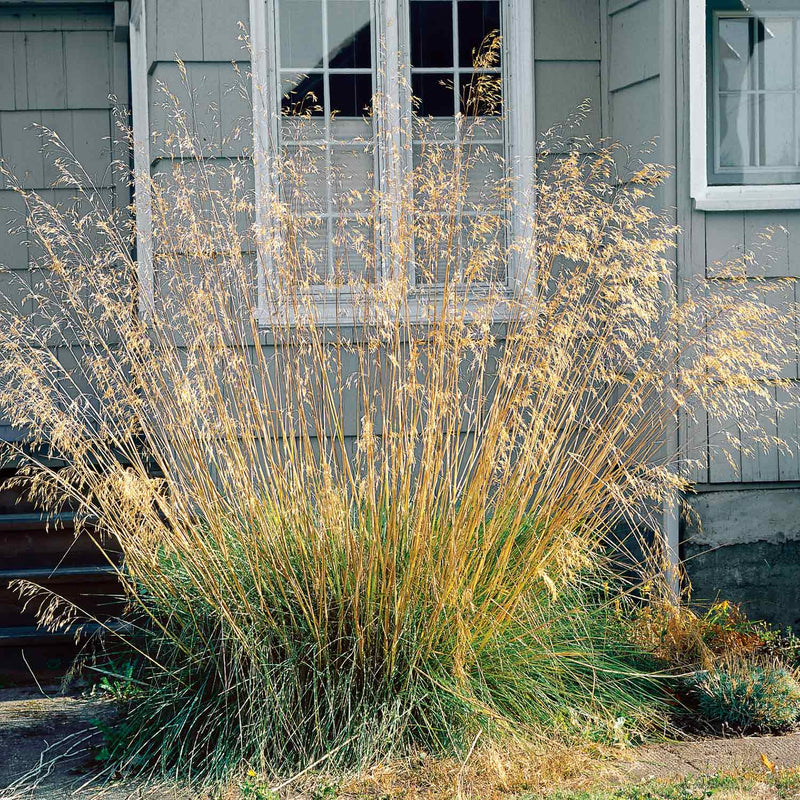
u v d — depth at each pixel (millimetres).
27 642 4891
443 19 5559
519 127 5551
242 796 3420
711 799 3326
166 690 3893
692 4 5027
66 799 3531
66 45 6602
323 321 4613
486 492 3896
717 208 5047
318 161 5441
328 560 3846
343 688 3717
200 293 4227
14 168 6562
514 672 3885
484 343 4164
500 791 3438
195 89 5297
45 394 4078
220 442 4184
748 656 4434
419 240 5207
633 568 4836
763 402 5113
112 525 4133
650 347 5086
